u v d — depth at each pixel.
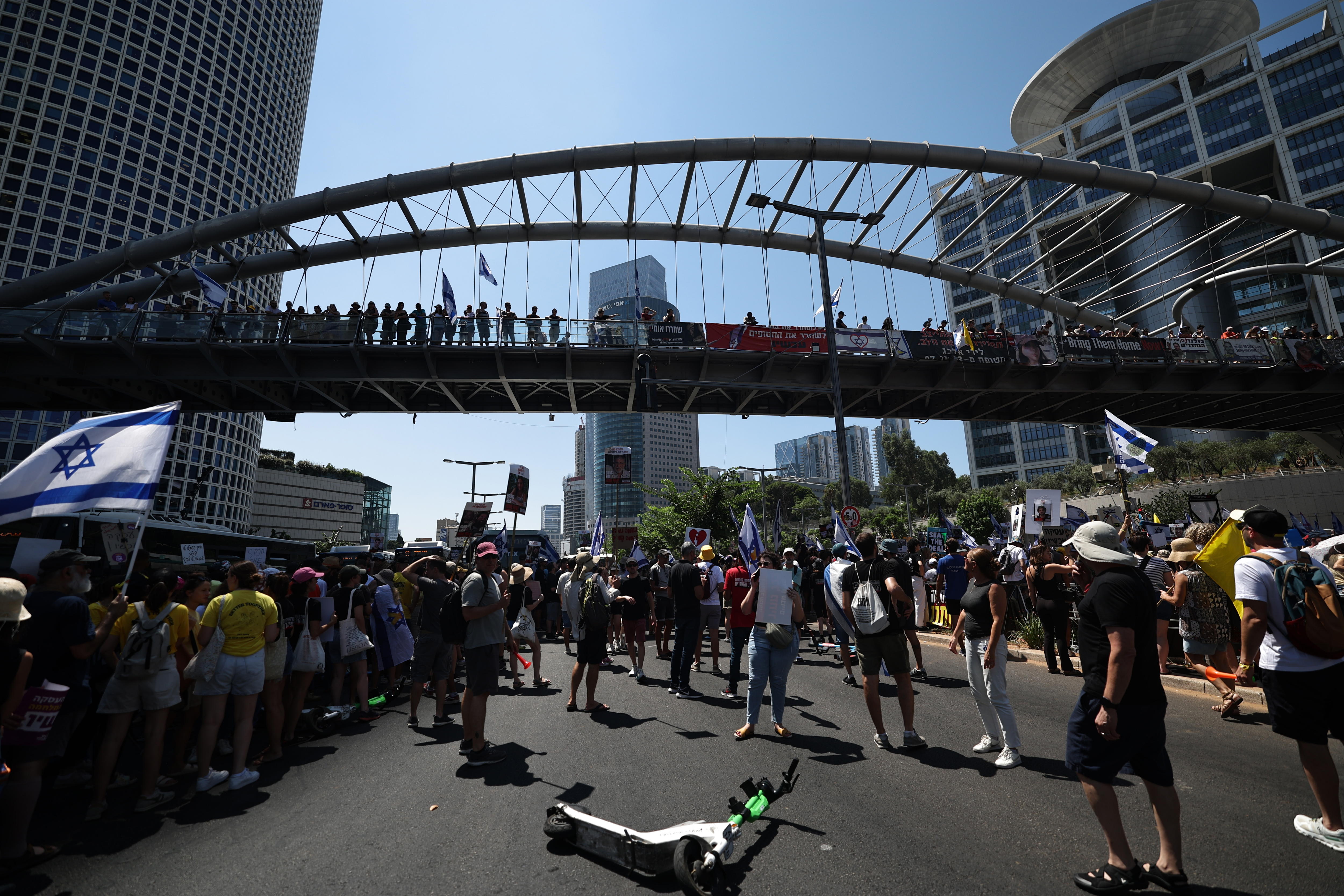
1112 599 3.23
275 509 120.75
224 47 95.19
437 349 21.64
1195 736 5.95
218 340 20.67
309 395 25.59
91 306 27.73
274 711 5.88
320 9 123.12
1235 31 92.94
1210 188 30.42
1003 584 5.47
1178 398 28.30
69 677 4.22
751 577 8.46
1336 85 79.50
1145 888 3.13
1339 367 25.97
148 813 4.58
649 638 16.30
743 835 3.89
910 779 4.89
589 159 27.95
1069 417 30.52
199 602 6.05
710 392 25.89
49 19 79.19
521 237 30.20
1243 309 88.81
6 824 3.65
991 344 23.64
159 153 84.81
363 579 8.26
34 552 6.66
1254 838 3.76
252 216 27.91
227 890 3.37
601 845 3.61
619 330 22.47
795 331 22.98
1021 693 8.00
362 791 4.90
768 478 52.44
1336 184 79.00
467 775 5.21
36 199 74.25
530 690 8.98
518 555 27.95
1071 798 4.46
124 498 5.28
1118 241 97.50
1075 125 99.38
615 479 37.19
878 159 28.62
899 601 5.72
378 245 29.55
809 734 6.28
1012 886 3.23
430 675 7.05
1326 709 3.66
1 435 66.94
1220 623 7.30
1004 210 107.56
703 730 6.55
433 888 3.32
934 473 90.50
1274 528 4.07
